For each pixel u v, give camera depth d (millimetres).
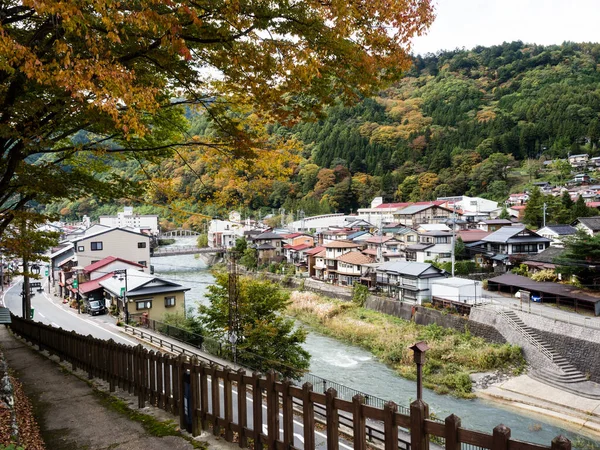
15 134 6207
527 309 30922
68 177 8414
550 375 24672
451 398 23594
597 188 69375
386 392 24438
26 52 4270
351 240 59844
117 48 6004
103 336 25781
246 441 5898
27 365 13047
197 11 5395
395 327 34969
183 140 9688
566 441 2734
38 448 6348
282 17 5484
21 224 11547
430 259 48469
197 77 6988
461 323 32219
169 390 7469
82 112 6668
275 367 18656
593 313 29109
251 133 7750
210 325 22953
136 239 49469
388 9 5191
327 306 42906
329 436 4523
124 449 6238
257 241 69125
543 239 45781
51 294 50656
